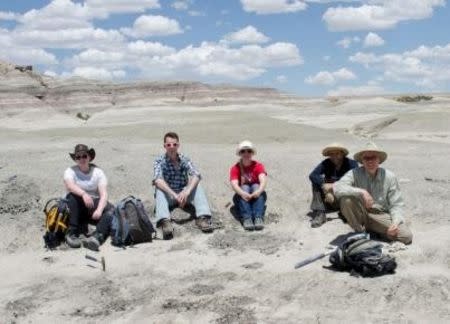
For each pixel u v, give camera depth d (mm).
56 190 9133
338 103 75125
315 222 7676
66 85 94062
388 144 18266
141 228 7395
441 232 7043
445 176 10227
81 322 5328
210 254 6961
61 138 20109
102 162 11352
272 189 9125
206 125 22672
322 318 5125
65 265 6801
